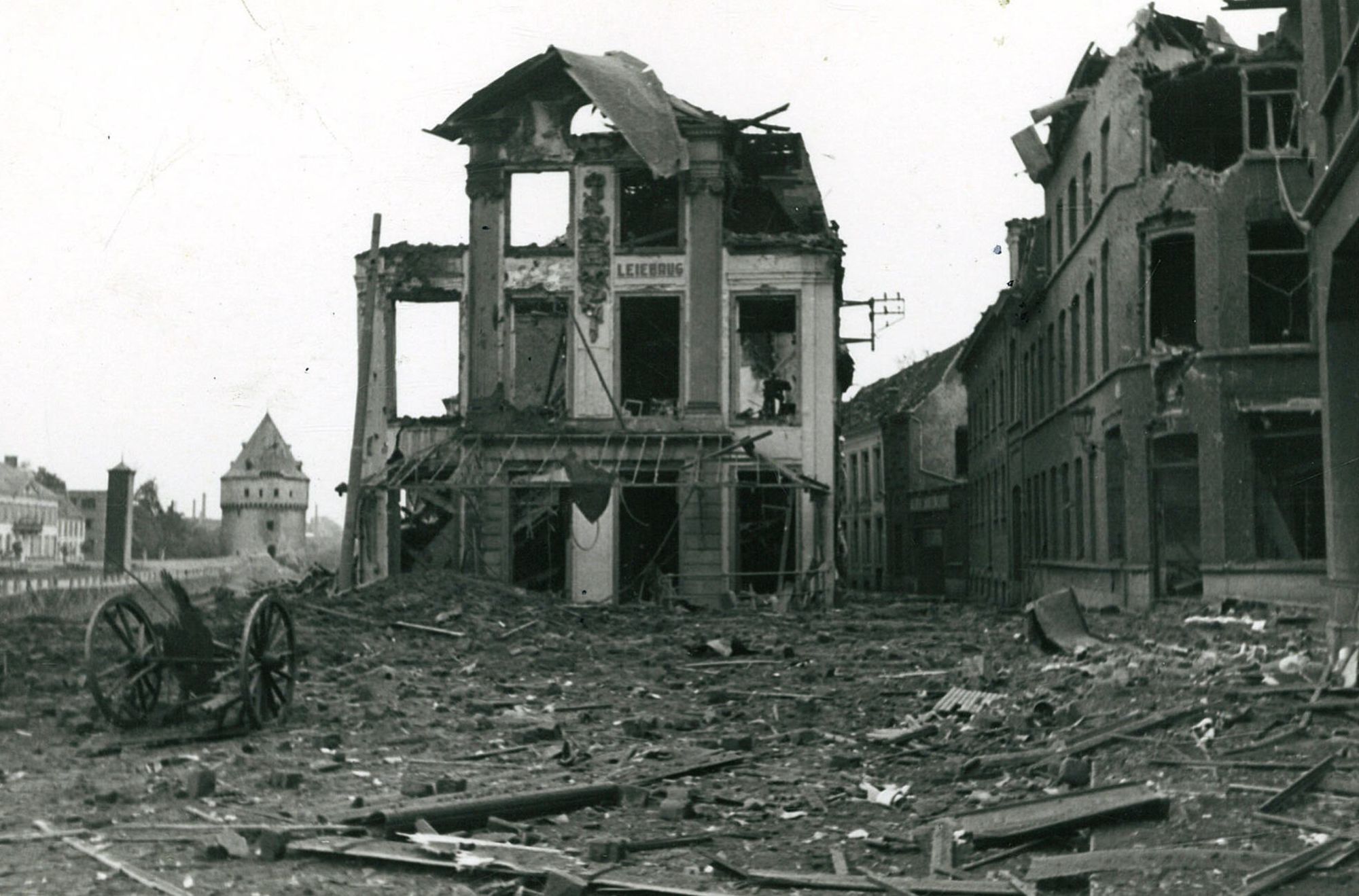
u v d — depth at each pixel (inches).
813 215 1595.7
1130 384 1122.7
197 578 1592.0
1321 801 336.8
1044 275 1588.3
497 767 440.5
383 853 308.5
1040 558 1588.3
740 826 358.3
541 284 1396.4
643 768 442.9
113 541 1374.3
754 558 1445.6
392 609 939.3
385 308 1515.7
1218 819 323.6
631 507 1439.5
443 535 1437.0
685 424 1375.5
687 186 1393.9
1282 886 267.1
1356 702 454.9
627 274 1392.7
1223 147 1221.7
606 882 290.0
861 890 289.3
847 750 478.6
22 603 1087.6
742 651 836.6
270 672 512.1
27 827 336.8
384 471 1355.8
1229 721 444.8
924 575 2412.6
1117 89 1157.1
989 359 2028.8
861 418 2844.5
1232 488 1055.6
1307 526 1052.5
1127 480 1124.5
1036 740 472.1
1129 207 1135.6
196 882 286.2
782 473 1326.3
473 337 1392.7
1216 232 1077.8
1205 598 1056.8
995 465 1940.2
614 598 1315.2
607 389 1344.7
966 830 329.4
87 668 467.8
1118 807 328.5
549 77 1402.6
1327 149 601.9
